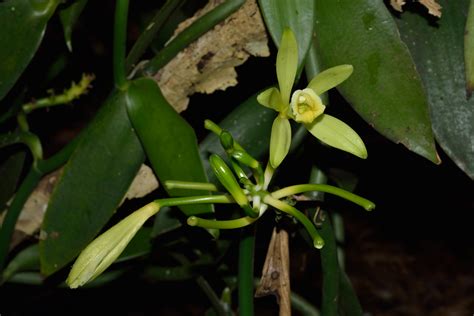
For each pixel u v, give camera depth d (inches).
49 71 33.6
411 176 52.7
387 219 56.4
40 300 46.3
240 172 24.4
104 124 28.7
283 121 23.9
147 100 28.2
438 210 55.7
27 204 32.6
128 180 29.0
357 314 31.3
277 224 29.2
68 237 29.1
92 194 29.0
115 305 52.4
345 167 32.2
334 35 26.0
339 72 23.5
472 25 24.6
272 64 33.5
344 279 31.0
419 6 26.9
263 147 28.5
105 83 46.9
